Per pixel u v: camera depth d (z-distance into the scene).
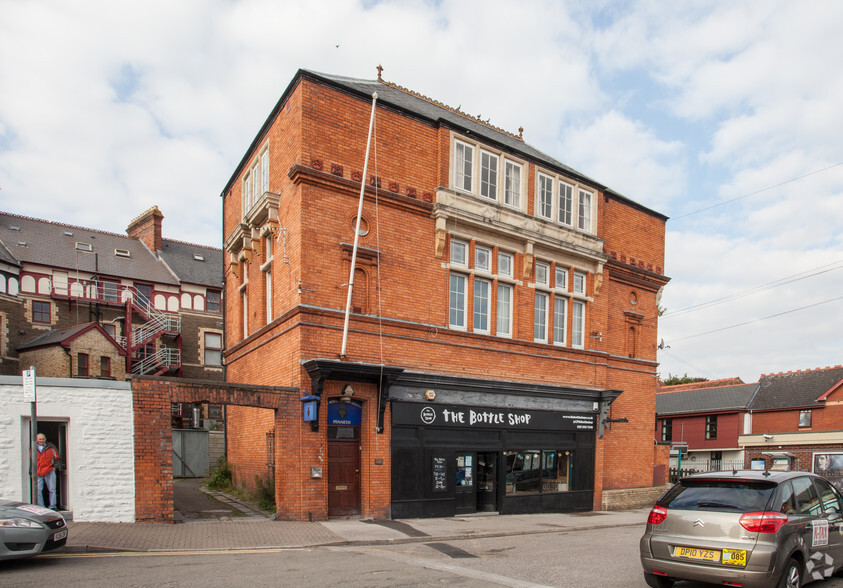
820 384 35.91
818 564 7.57
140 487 12.09
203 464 22.81
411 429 14.79
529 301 17.80
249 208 18.58
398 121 15.77
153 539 10.56
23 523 8.40
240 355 18.41
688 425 40.78
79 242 35.41
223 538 11.00
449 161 16.39
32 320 31.72
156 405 12.38
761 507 6.96
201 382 12.70
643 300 22.05
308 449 13.34
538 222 18.06
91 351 29.78
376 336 14.63
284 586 7.47
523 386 16.92
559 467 18.09
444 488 15.05
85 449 11.80
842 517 8.30
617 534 13.62
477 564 9.35
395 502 14.21
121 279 35.09
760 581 6.58
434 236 16.00
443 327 15.72
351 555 9.98
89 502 11.68
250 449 16.83
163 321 35.66
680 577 7.10
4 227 33.16
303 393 13.49
